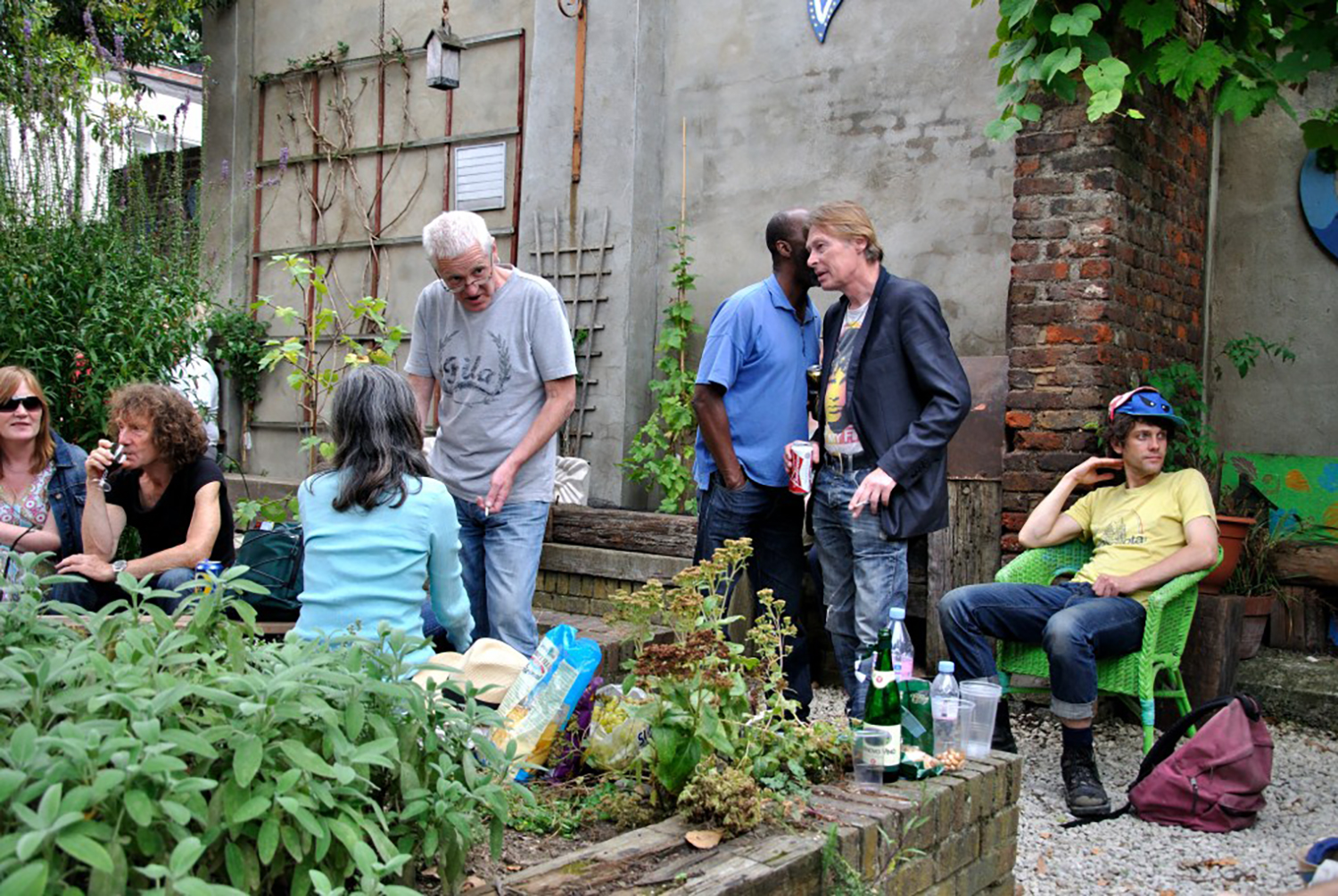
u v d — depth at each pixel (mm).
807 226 4387
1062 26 4953
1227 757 4055
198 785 1897
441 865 2385
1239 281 6352
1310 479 5926
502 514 4367
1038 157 5418
